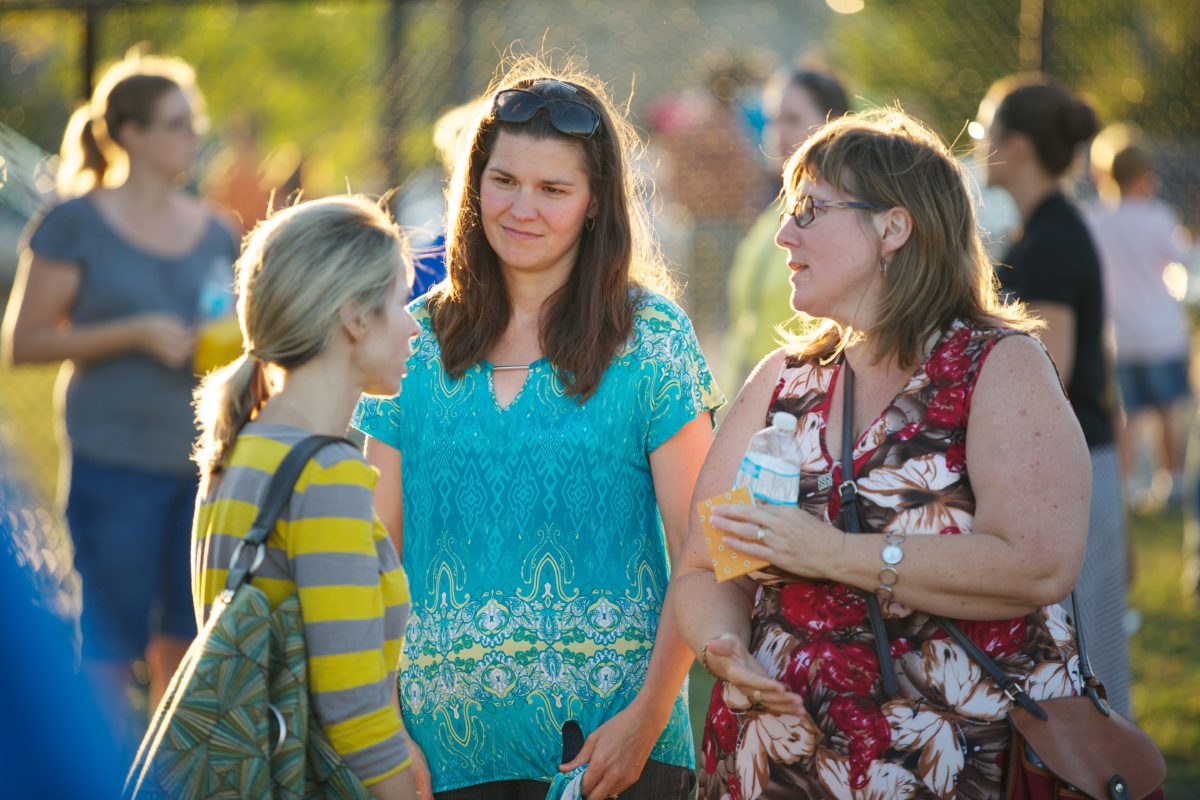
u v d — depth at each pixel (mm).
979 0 24312
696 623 7082
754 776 6793
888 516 6586
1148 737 6543
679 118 24938
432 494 7871
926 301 6734
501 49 23406
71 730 3736
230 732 5840
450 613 7699
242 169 28422
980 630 6570
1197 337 28172
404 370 6785
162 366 12719
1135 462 26672
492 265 7984
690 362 7883
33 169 20844
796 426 7043
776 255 13820
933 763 6430
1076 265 11117
